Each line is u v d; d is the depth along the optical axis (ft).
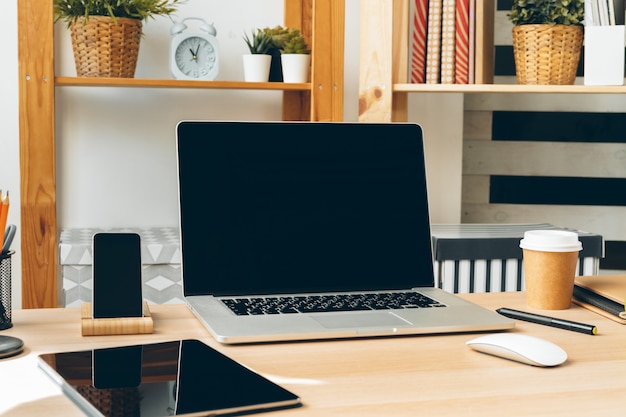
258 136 4.15
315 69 6.67
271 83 6.68
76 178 7.36
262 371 2.96
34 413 2.49
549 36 6.56
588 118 8.70
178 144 4.01
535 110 8.70
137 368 2.91
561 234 4.09
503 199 8.80
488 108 8.71
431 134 8.14
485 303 4.18
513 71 8.67
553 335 3.56
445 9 6.72
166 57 7.39
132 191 7.49
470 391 2.77
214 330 3.34
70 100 7.29
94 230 7.17
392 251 4.26
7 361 3.04
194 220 3.97
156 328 3.56
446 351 3.26
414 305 3.87
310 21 7.62
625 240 8.80
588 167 8.75
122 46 6.48
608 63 6.48
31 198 6.28
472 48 6.72
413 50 6.84
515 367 3.06
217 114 7.64
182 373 2.85
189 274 3.92
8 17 7.04
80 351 3.14
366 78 6.72
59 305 6.73
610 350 3.32
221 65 7.58
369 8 6.66
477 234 6.54
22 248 6.30
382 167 4.33
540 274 4.03
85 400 2.55
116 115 7.39
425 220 4.36
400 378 2.90
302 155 4.21
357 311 3.72
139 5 6.52
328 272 4.13
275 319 3.54
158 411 2.45
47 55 6.22
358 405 2.61
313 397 2.68
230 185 4.06
